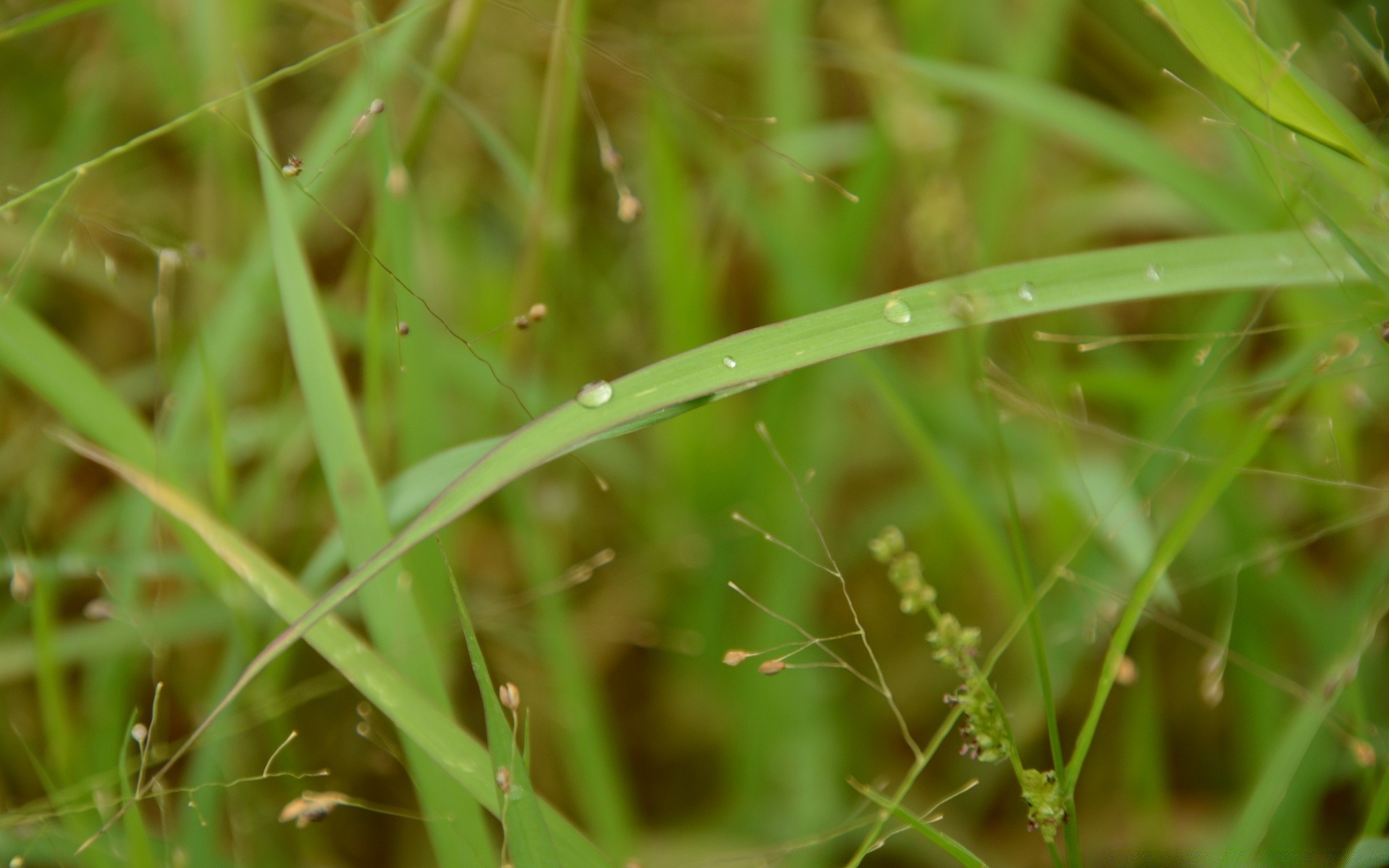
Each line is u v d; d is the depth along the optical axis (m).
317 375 0.56
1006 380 0.60
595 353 0.71
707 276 0.69
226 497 0.59
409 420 0.61
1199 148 0.75
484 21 0.71
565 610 0.65
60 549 0.63
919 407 0.64
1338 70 0.63
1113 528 0.60
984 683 0.52
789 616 0.63
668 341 0.65
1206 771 0.63
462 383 0.64
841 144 0.73
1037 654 0.53
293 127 0.72
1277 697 0.61
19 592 0.57
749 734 0.62
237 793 0.60
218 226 0.68
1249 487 0.63
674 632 0.65
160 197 0.71
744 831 0.62
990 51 0.76
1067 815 0.53
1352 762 0.60
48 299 0.69
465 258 0.72
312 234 0.74
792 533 0.64
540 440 0.52
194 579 0.62
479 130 0.61
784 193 0.69
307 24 0.73
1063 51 0.78
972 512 0.60
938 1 0.69
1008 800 0.63
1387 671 0.60
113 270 0.57
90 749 0.60
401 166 0.59
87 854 0.56
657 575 0.65
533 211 0.62
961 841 0.62
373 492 0.56
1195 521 0.54
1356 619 0.60
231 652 0.60
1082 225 0.74
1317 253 0.55
